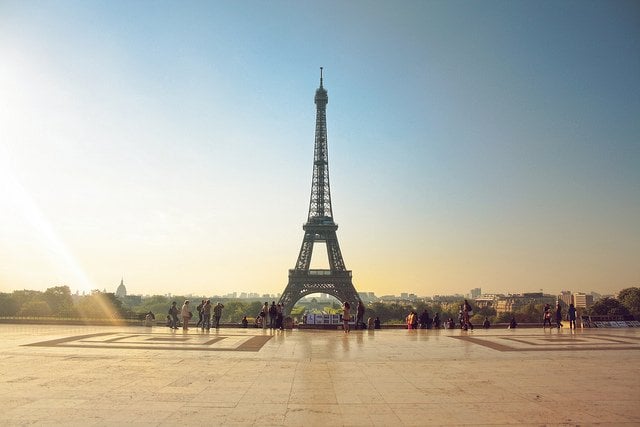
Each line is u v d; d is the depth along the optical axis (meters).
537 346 53.41
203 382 32.00
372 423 22.61
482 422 22.78
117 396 27.59
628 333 72.94
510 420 23.11
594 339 61.75
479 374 35.69
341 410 24.97
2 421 22.23
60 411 24.16
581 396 28.25
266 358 43.34
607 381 32.94
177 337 62.66
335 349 50.50
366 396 28.22
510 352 48.12
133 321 93.12
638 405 26.12
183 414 23.88
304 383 31.95
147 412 24.14
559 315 82.81
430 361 42.09
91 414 23.62
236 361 41.41
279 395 28.36
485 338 63.50
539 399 27.45
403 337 65.38
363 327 88.19
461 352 48.22
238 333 71.56
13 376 33.44
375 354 46.56
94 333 68.00
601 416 23.78
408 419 23.31
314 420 23.06
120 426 21.66
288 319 85.56
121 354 44.84
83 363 39.38
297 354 46.22
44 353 44.97
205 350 48.59
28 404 25.56
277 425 22.17
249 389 29.92
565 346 53.25
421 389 30.22
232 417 23.44
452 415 24.03
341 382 32.41
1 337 60.41
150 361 40.81
